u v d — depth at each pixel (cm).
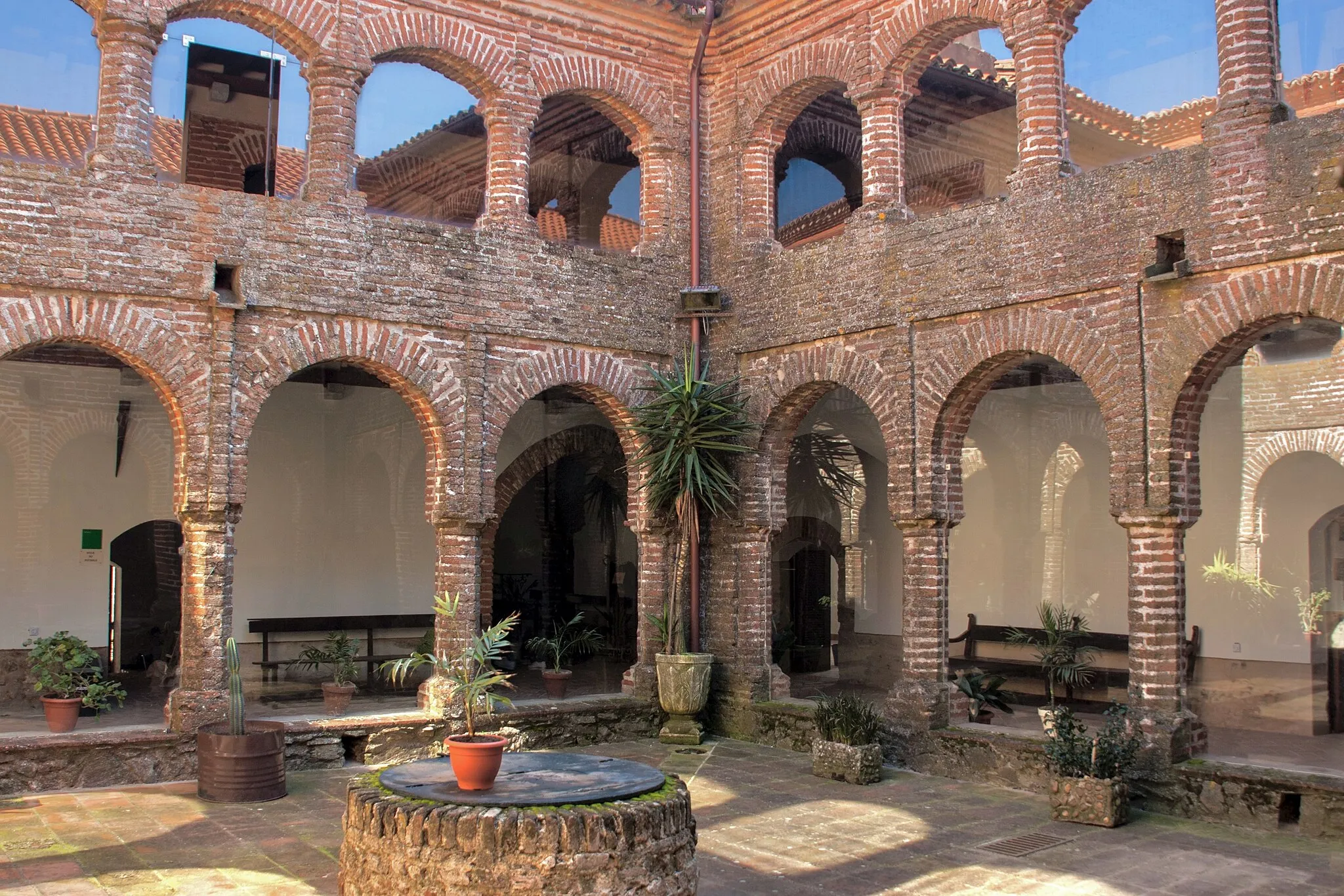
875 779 1207
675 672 1441
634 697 1496
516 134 1435
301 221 1282
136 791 1129
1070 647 1602
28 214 1138
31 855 897
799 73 1459
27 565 1598
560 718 1425
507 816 655
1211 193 1066
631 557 2066
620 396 1503
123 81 1200
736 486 1487
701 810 1084
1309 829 974
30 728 1294
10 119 1494
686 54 1577
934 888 840
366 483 1872
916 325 1312
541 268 1442
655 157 1558
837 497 1967
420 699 1374
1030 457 1809
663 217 1555
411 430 1906
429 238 1364
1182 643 1090
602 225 2050
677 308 1547
